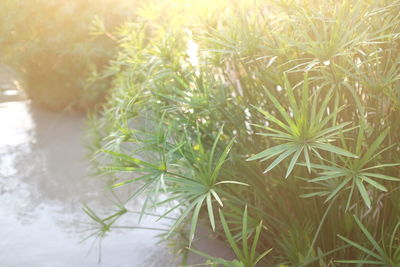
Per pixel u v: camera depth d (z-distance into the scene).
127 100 2.60
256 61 2.08
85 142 4.89
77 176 3.97
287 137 1.56
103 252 2.69
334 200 1.94
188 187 1.70
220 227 2.64
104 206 3.36
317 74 2.05
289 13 2.02
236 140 2.35
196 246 2.64
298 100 2.08
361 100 1.99
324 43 1.84
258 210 2.05
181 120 2.25
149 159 2.53
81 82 5.72
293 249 1.98
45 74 6.09
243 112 2.34
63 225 3.07
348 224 1.91
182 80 2.44
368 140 1.95
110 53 5.57
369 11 1.84
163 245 2.75
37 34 5.78
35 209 3.34
